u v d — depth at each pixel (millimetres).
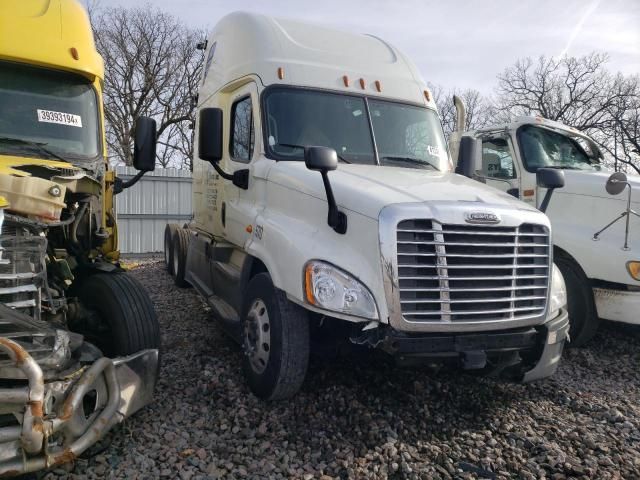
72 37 4594
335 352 4340
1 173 3320
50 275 4102
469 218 3744
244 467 3531
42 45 4410
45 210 3404
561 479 3564
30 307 3377
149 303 4156
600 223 6324
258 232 4734
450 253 3713
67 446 3064
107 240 4629
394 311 3590
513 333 3959
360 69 5570
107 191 4746
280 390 4164
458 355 3795
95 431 3188
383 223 3643
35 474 3301
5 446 2832
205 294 6270
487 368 4230
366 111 5328
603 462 3789
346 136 5156
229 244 5840
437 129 5715
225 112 5965
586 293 6160
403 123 5453
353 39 5883
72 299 4285
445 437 4051
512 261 3918
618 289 6012
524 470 3645
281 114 5086
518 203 4238
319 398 4453
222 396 4473
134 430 3883
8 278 3248
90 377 3176
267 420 4117
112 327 4016
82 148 4512
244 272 4980
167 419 4074
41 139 4352
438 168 5430
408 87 5719
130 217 14164
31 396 2805
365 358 4848
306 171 4473
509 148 7520
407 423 4188
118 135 29438
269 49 5328
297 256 3994
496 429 4230
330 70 5410
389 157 5203
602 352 6363
